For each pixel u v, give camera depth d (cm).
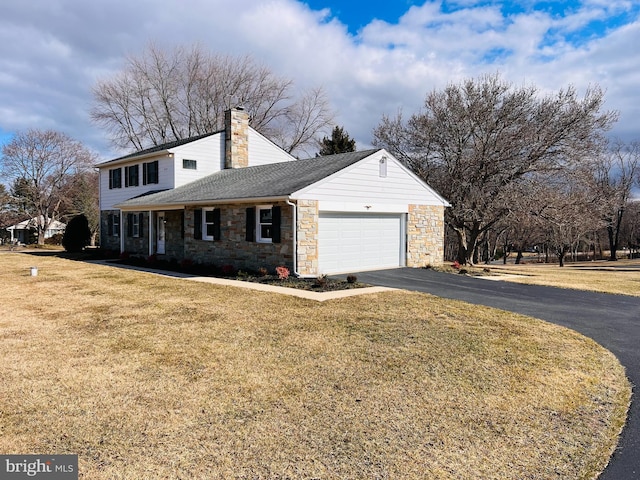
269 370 517
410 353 580
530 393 457
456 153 2231
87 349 599
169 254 1925
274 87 3603
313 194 1274
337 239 1377
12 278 1349
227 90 3575
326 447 345
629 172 3903
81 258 2120
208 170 2047
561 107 2016
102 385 471
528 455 338
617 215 4000
